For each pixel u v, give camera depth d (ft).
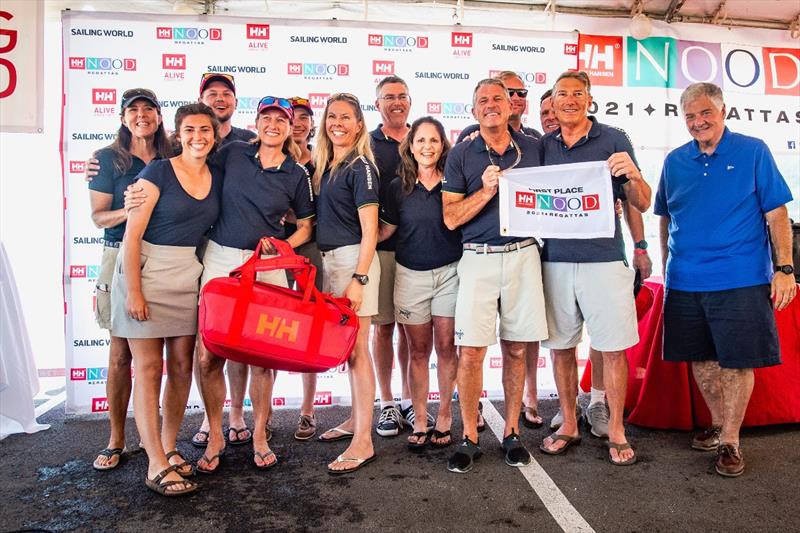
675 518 7.53
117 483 8.75
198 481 8.79
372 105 13.30
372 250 9.15
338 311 8.28
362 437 9.37
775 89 14.87
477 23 14.32
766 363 9.04
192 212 8.41
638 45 14.38
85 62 12.44
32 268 14.15
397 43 13.26
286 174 9.14
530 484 8.61
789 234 8.93
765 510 7.73
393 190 10.32
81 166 12.50
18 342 11.23
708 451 9.91
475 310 9.15
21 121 12.52
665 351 10.09
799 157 15.06
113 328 8.42
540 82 13.67
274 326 7.91
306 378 10.79
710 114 9.12
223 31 12.83
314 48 13.10
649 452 9.87
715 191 9.38
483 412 12.51
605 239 9.17
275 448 10.28
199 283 8.98
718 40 14.65
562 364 9.92
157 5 13.43
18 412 11.09
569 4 14.21
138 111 9.51
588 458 9.62
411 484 8.64
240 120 13.00
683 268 9.72
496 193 9.17
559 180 9.02
